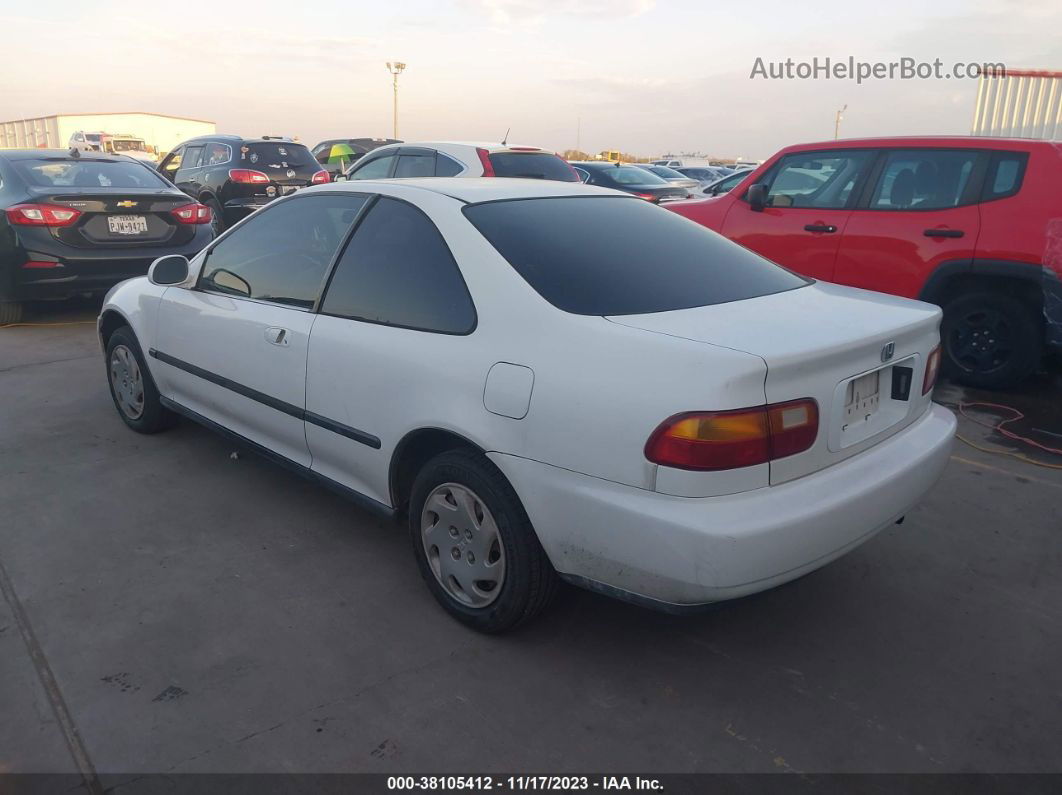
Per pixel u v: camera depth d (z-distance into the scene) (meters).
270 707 2.53
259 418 3.66
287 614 3.02
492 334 2.69
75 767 2.28
